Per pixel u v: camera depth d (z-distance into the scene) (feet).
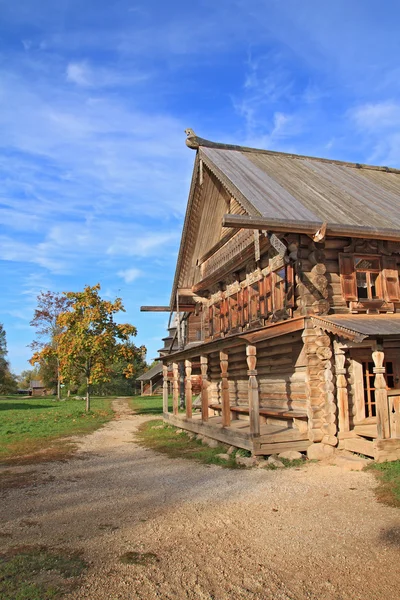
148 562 17.37
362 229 36.83
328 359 36.11
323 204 42.29
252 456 34.47
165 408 64.28
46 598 14.79
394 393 32.45
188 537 19.83
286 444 35.37
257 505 23.97
